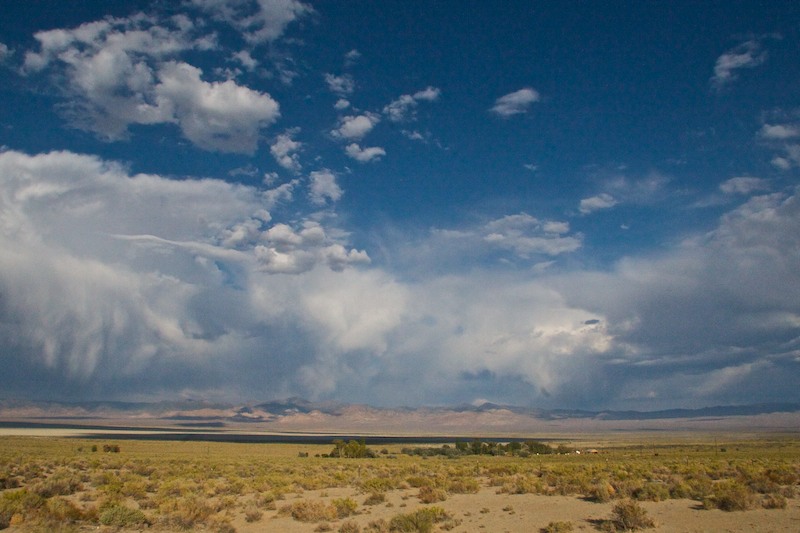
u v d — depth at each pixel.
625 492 31.67
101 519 23.30
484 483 42.00
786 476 36.84
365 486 38.25
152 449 104.88
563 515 25.91
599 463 64.25
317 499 33.44
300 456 92.88
